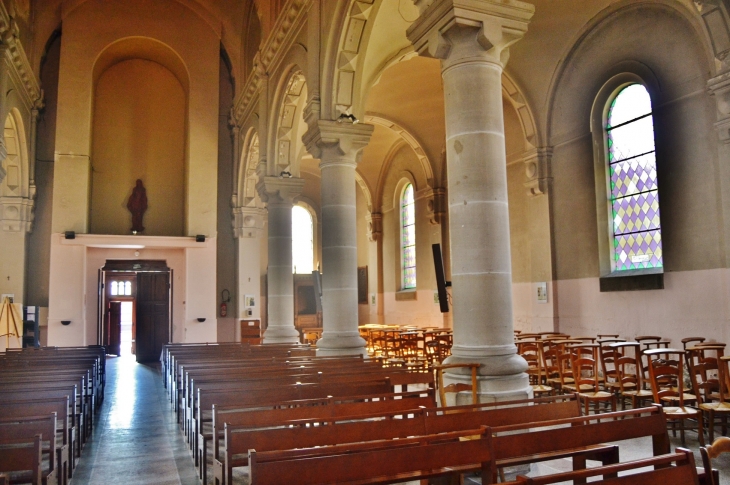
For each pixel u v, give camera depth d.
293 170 14.78
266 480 2.96
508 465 4.16
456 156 6.34
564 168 12.84
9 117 15.31
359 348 10.45
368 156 22.83
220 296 19.50
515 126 14.57
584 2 11.70
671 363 7.75
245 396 5.91
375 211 23.53
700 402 6.68
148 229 19.34
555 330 12.88
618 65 11.37
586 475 2.82
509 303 6.19
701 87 9.66
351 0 9.73
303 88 13.46
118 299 22.75
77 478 6.01
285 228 14.76
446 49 6.49
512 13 6.46
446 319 18.53
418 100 17.53
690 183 9.84
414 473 3.65
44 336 17.27
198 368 8.28
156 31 18.75
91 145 18.58
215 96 19.22
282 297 14.59
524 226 14.23
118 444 7.54
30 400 5.45
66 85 17.70
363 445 3.30
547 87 13.07
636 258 11.27
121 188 19.34
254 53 17.69
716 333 9.34
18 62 14.37
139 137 19.72
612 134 11.86
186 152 19.34
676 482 2.90
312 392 6.12
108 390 12.82
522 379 6.02
